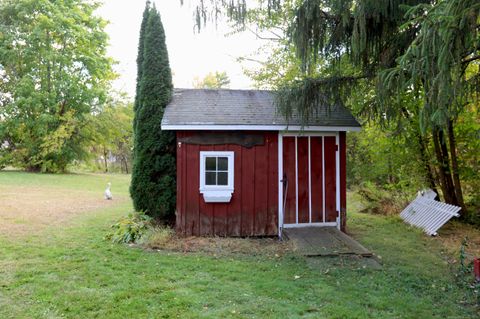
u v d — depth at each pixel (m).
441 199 10.70
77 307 3.83
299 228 7.70
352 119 7.91
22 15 20.19
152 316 3.67
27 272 4.87
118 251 6.04
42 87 20.84
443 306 4.11
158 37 8.39
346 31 6.57
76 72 22.25
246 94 9.02
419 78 4.48
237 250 6.41
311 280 4.86
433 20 3.74
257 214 7.60
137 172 8.12
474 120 9.04
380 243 7.15
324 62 8.30
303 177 7.82
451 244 7.13
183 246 6.55
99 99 22.55
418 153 9.86
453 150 9.27
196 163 7.50
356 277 5.04
